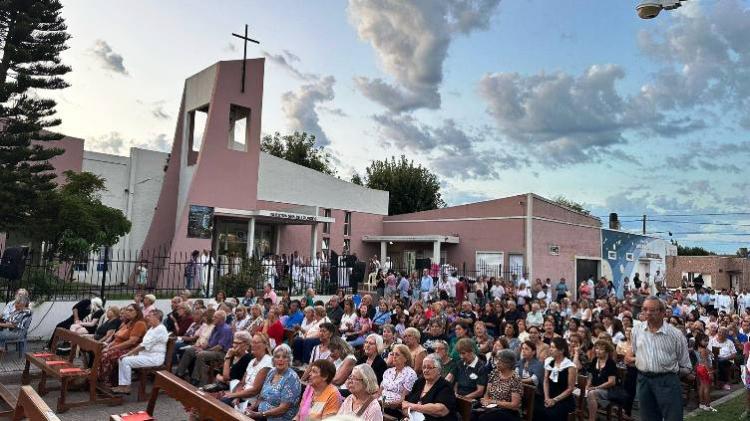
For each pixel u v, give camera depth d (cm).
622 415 859
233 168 2284
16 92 1789
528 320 1521
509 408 698
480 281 2400
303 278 2030
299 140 5125
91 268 1886
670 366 599
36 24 1811
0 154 1753
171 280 2030
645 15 719
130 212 2906
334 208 3161
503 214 2902
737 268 4294
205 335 1069
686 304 1919
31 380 977
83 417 795
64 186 2352
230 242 2509
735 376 1255
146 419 573
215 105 2252
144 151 2997
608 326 1214
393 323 1388
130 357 908
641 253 3494
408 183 4459
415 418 613
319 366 602
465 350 789
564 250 2959
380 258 3225
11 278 1350
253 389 698
